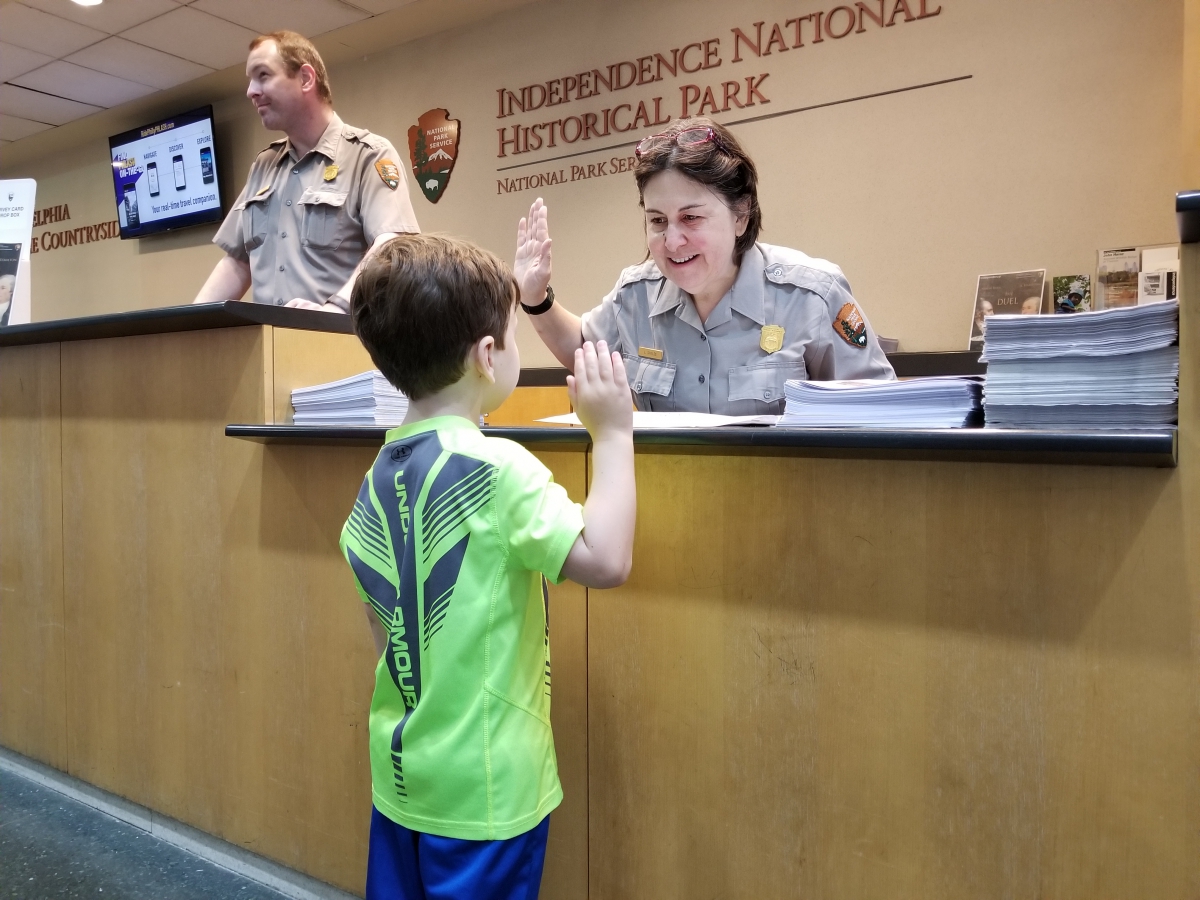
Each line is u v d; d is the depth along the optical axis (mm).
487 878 884
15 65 4883
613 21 3939
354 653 1469
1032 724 915
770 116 3551
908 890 990
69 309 6488
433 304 916
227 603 1646
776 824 1074
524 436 1165
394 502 954
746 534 1084
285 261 2211
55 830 1826
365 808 1468
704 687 1121
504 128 4305
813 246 3490
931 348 3248
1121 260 2805
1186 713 837
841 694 1025
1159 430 828
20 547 2045
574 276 4133
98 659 1893
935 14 3178
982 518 937
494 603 898
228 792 1671
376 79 4738
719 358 1488
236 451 1618
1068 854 898
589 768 1224
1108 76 2887
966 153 3148
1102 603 875
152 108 5586
